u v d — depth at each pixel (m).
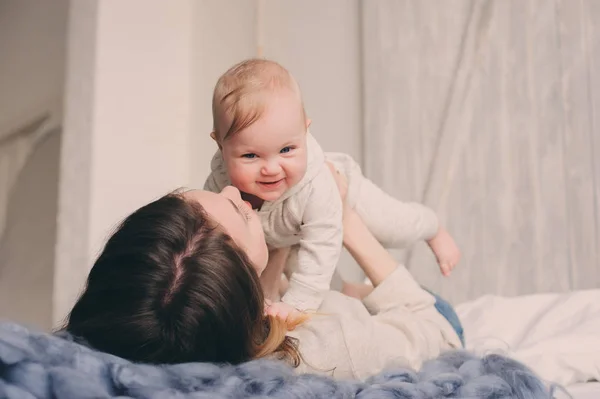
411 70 2.69
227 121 1.06
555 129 2.37
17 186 3.83
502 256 2.44
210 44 3.08
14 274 3.70
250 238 0.89
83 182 2.62
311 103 3.09
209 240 0.78
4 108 4.09
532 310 1.56
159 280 0.74
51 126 3.52
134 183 2.73
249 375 0.71
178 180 2.86
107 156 2.65
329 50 3.03
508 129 2.46
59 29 3.50
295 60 3.18
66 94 2.74
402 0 2.73
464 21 2.60
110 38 2.72
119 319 0.73
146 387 0.63
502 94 2.48
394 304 1.16
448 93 2.60
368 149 2.76
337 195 1.20
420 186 2.63
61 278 2.59
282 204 1.15
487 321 1.53
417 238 1.51
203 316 0.74
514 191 2.43
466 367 0.84
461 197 2.53
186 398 0.63
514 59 2.46
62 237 2.63
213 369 0.70
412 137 2.66
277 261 1.23
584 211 2.29
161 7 2.89
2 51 4.31
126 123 2.73
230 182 1.15
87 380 0.59
